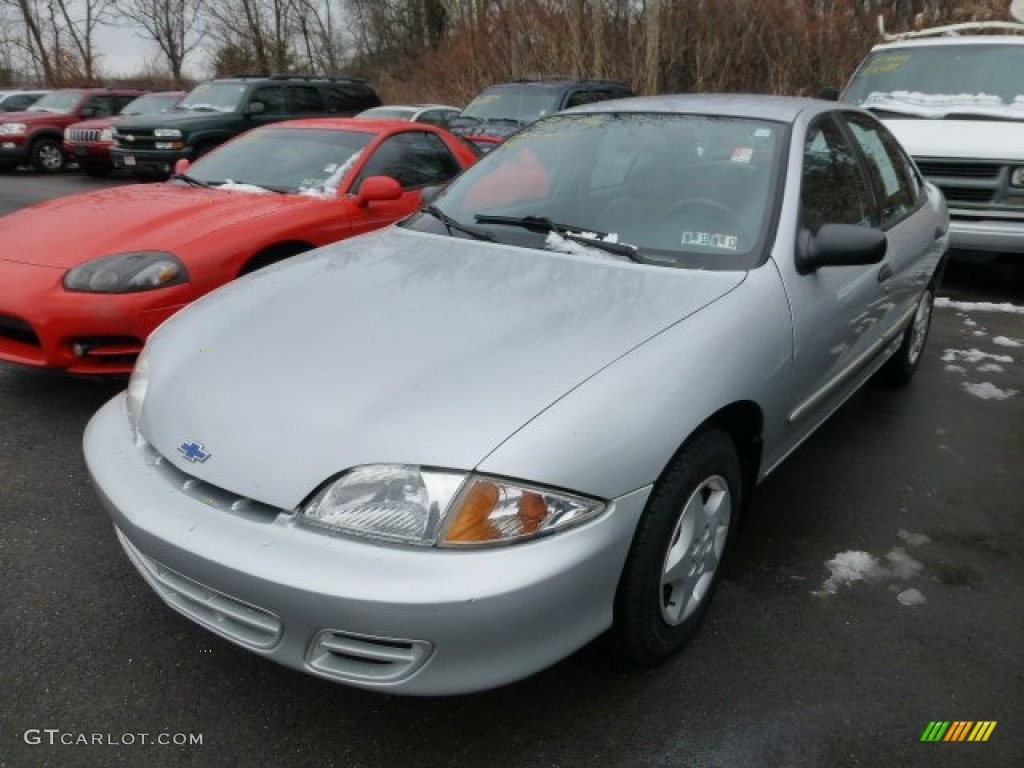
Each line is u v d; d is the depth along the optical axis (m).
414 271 2.85
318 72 32.81
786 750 2.17
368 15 32.88
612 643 2.30
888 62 7.59
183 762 2.12
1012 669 2.46
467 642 1.89
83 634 2.56
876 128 4.09
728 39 15.99
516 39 17.55
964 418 4.25
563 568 1.94
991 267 7.61
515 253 2.96
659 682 2.39
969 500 3.42
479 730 2.22
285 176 5.40
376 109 13.50
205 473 2.11
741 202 2.96
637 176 3.21
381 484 1.95
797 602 2.75
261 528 2.00
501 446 1.95
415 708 2.30
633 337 2.33
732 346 2.44
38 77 33.16
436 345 2.30
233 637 2.10
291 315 2.56
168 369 2.44
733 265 2.76
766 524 3.22
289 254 4.70
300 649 1.98
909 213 4.05
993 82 7.00
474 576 1.87
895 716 2.28
